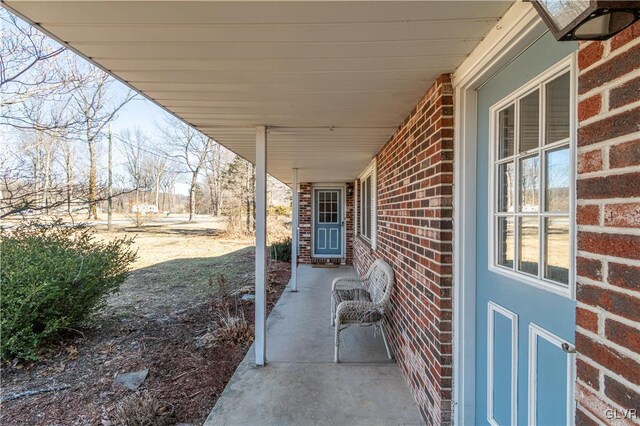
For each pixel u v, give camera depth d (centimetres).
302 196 913
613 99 82
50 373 290
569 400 117
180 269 841
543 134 132
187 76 189
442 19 133
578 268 93
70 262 357
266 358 310
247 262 948
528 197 143
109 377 280
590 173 89
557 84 126
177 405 237
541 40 131
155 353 326
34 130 396
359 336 367
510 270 154
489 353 171
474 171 183
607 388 83
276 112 259
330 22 135
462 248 185
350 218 902
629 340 78
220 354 322
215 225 1972
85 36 145
